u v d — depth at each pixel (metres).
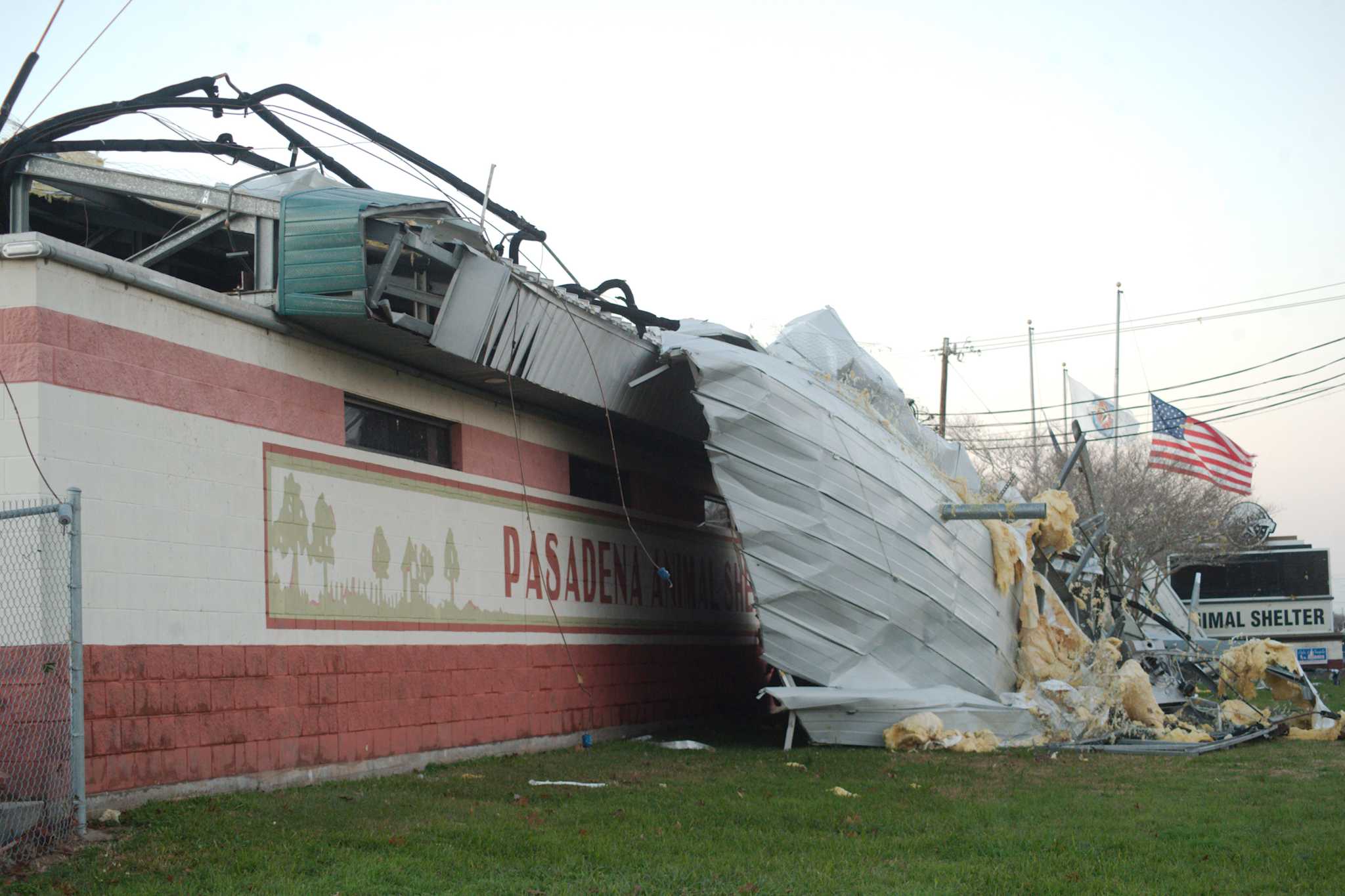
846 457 18.81
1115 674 20.84
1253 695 22.50
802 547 18.48
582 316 17.19
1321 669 48.22
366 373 14.59
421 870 8.73
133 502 11.01
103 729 10.43
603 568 20.20
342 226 12.95
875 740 18.66
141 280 11.24
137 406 11.16
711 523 25.92
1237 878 8.66
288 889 8.02
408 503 15.14
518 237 16.89
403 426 15.57
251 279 14.81
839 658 18.92
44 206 14.67
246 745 12.09
